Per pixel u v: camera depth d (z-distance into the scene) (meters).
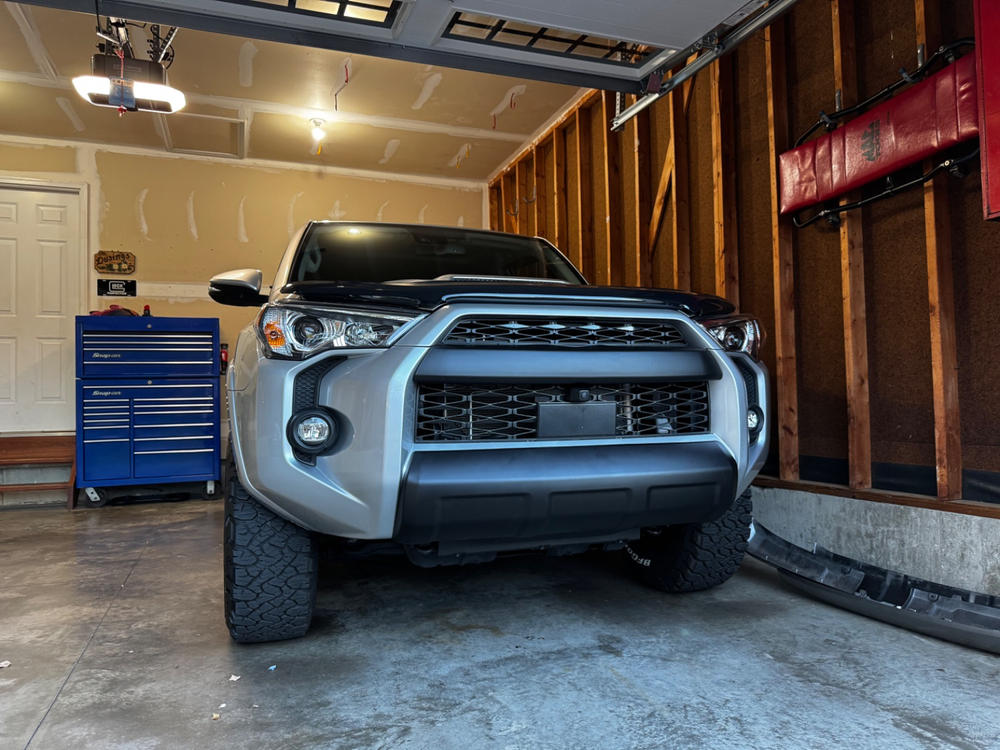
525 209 6.84
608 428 1.99
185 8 2.75
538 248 3.24
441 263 2.92
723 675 1.88
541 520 1.85
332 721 1.62
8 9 4.19
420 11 2.79
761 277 3.76
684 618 2.36
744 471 2.11
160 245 6.70
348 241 2.90
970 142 2.48
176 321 5.46
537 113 5.86
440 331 1.77
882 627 2.27
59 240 6.48
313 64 4.92
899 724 1.59
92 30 4.45
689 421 2.12
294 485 1.78
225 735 1.55
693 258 4.31
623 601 2.56
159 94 4.00
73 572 3.12
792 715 1.63
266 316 1.85
